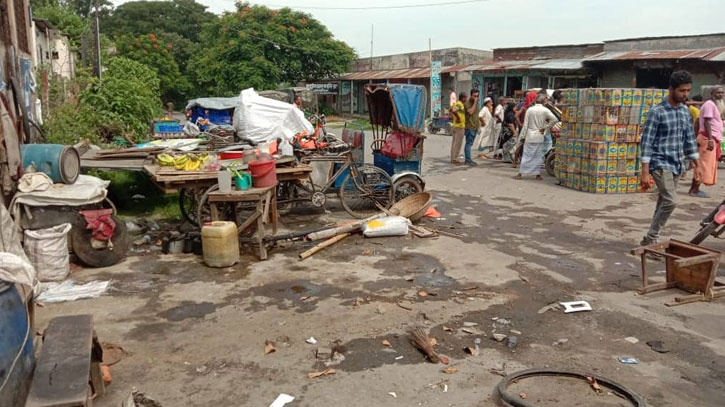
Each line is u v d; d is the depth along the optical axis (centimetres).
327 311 474
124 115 1250
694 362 383
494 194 1016
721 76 1927
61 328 324
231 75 3578
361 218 809
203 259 612
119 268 588
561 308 478
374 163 957
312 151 845
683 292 514
